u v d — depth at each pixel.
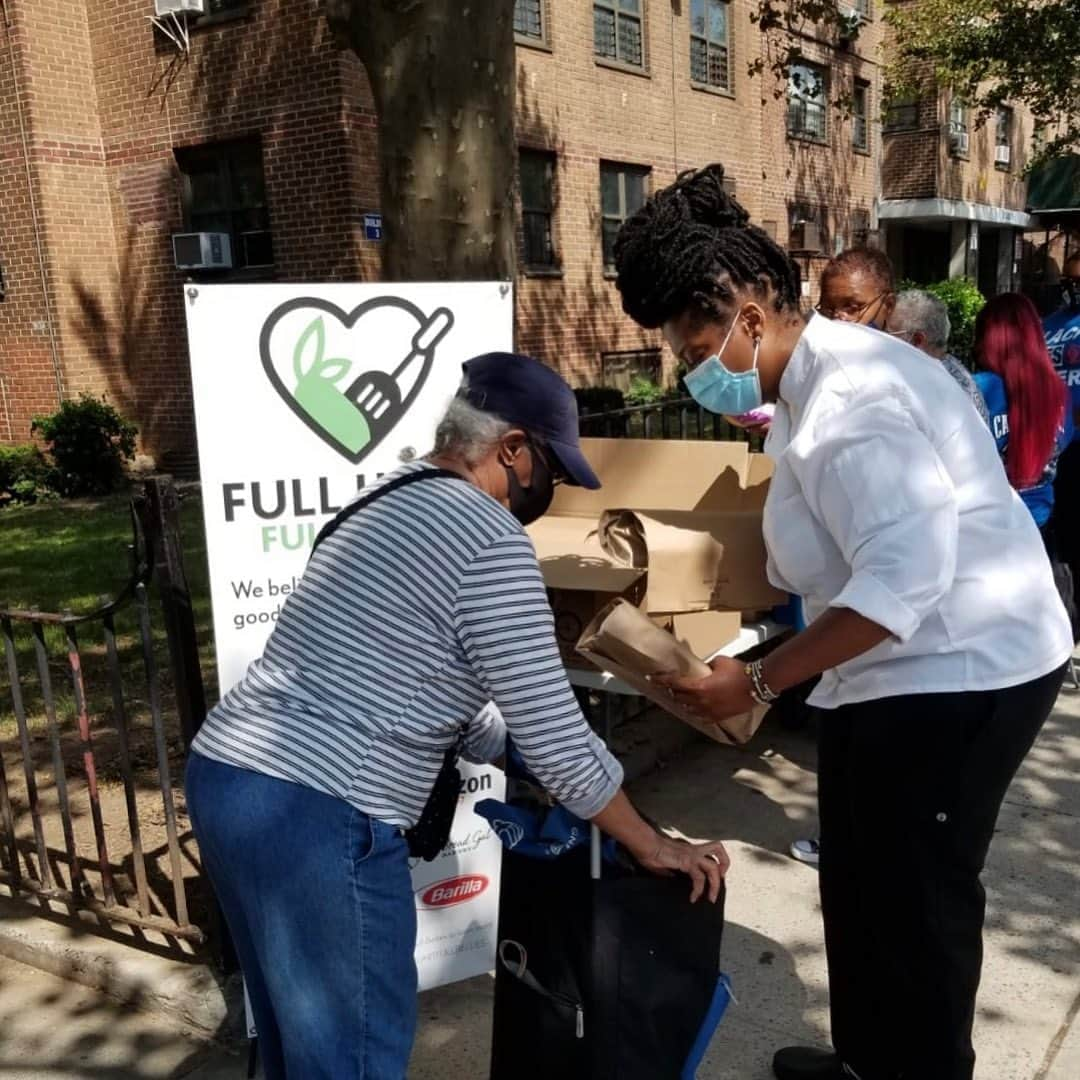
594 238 13.60
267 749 1.75
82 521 9.83
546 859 1.96
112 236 12.17
